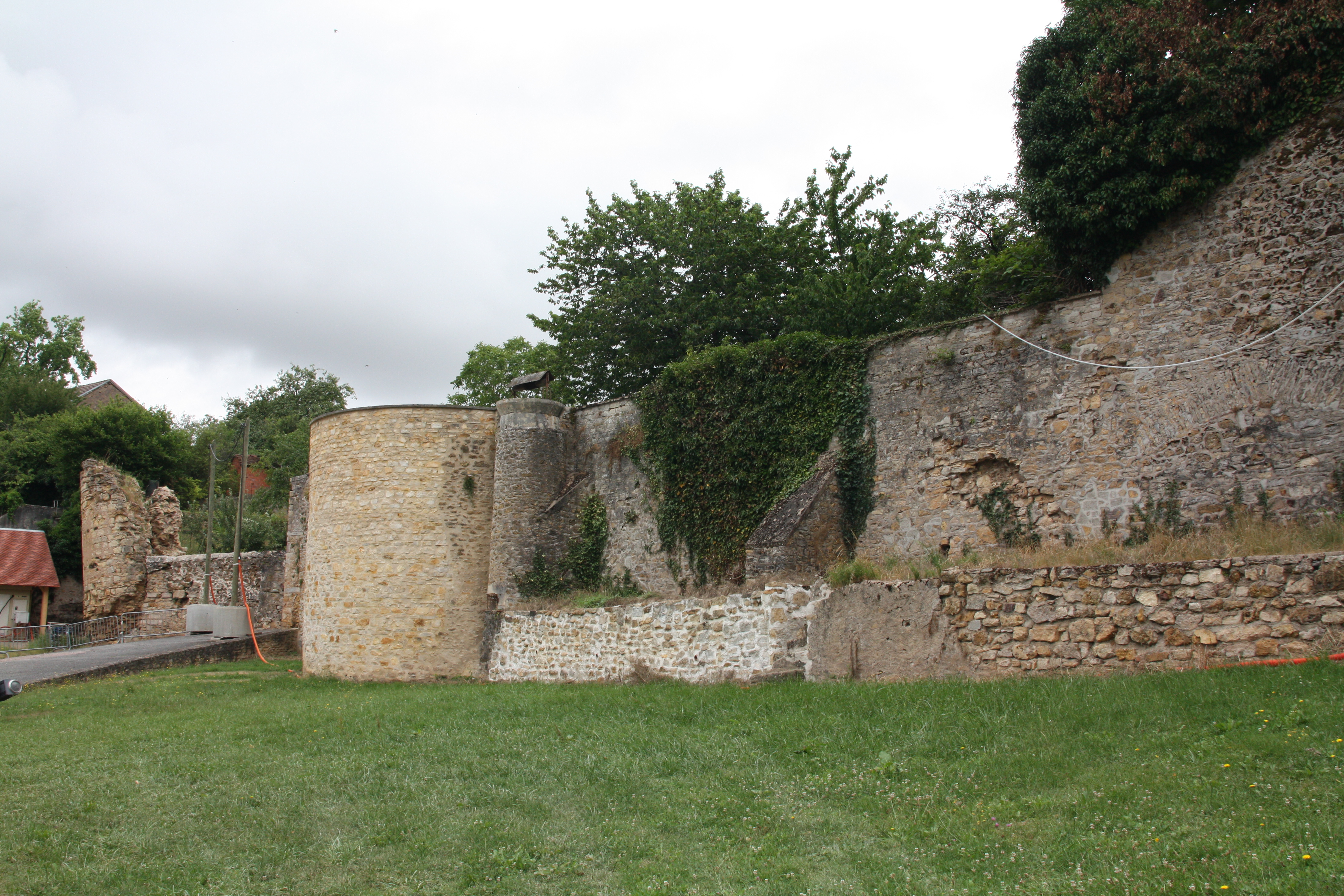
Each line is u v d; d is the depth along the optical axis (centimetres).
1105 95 1302
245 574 3194
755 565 1448
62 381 5447
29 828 782
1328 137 1191
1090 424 1327
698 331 2656
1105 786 671
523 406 2008
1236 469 1199
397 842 736
